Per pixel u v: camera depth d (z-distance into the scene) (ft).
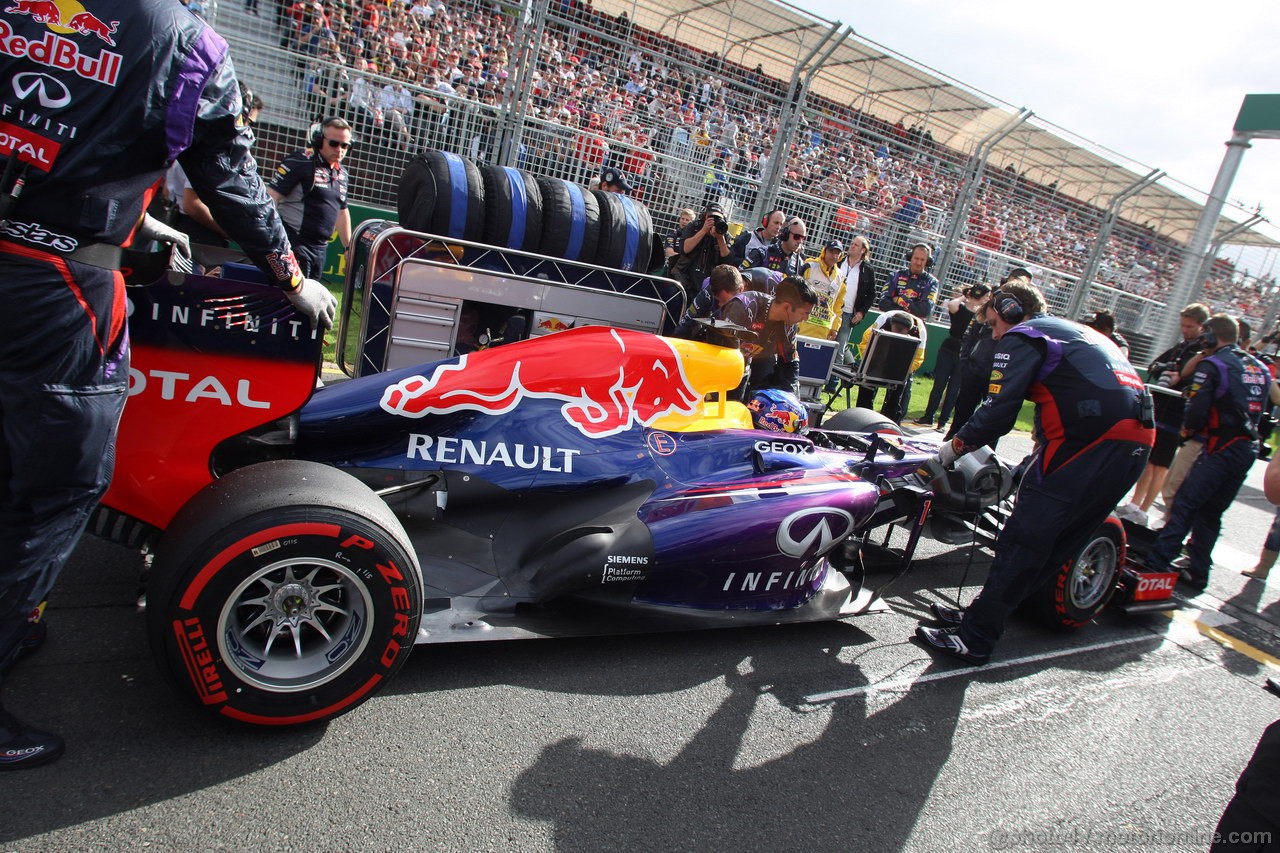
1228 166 46.55
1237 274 52.90
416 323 13.75
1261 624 16.30
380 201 26.11
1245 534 24.52
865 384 24.00
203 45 6.28
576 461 10.23
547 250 14.40
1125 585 14.70
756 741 8.93
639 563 10.01
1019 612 14.24
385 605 7.53
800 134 31.01
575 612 9.87
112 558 10.14
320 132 17.08
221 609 6.88
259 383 8.25
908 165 34.32
